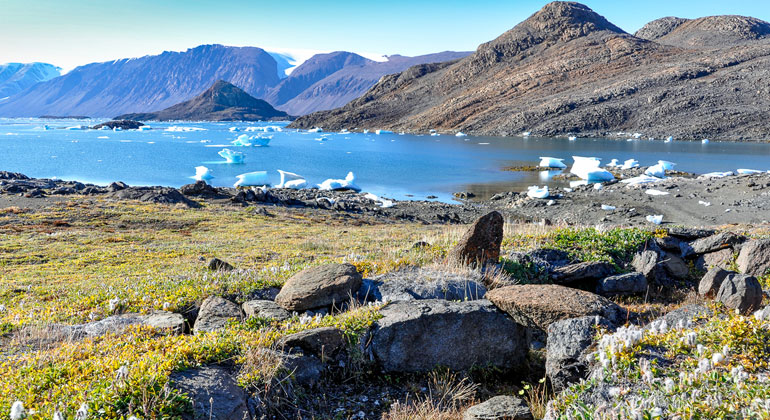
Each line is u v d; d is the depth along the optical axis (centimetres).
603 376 524
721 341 552
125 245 2272
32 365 612
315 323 750
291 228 2909
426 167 9112
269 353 644
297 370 651
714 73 18150
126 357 605
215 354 623
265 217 3419
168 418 475
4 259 1892
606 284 1063
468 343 751
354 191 6241
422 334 734
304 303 859
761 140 13525
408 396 670
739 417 409
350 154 12106
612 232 1348
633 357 537
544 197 5141
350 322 747
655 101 17250
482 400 677
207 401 523
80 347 695
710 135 14588
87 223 2916
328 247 2097
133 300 995
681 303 1009
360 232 2698
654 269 1170
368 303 865
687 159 9494
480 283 980
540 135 17612
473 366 750
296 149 13938
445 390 684
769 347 536
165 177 7831
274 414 589
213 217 3275
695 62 19162
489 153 11862
